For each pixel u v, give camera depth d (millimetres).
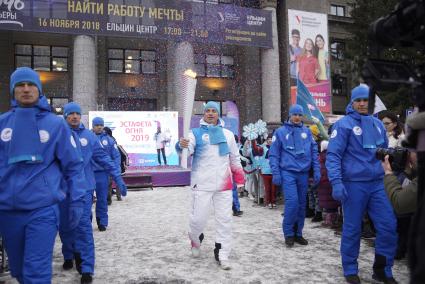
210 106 5094
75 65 22594
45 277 2826
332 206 7285
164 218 8648
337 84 33281
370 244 5934
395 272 4617
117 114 16984
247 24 24172
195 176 5039
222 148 4980
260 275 4527
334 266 4863
